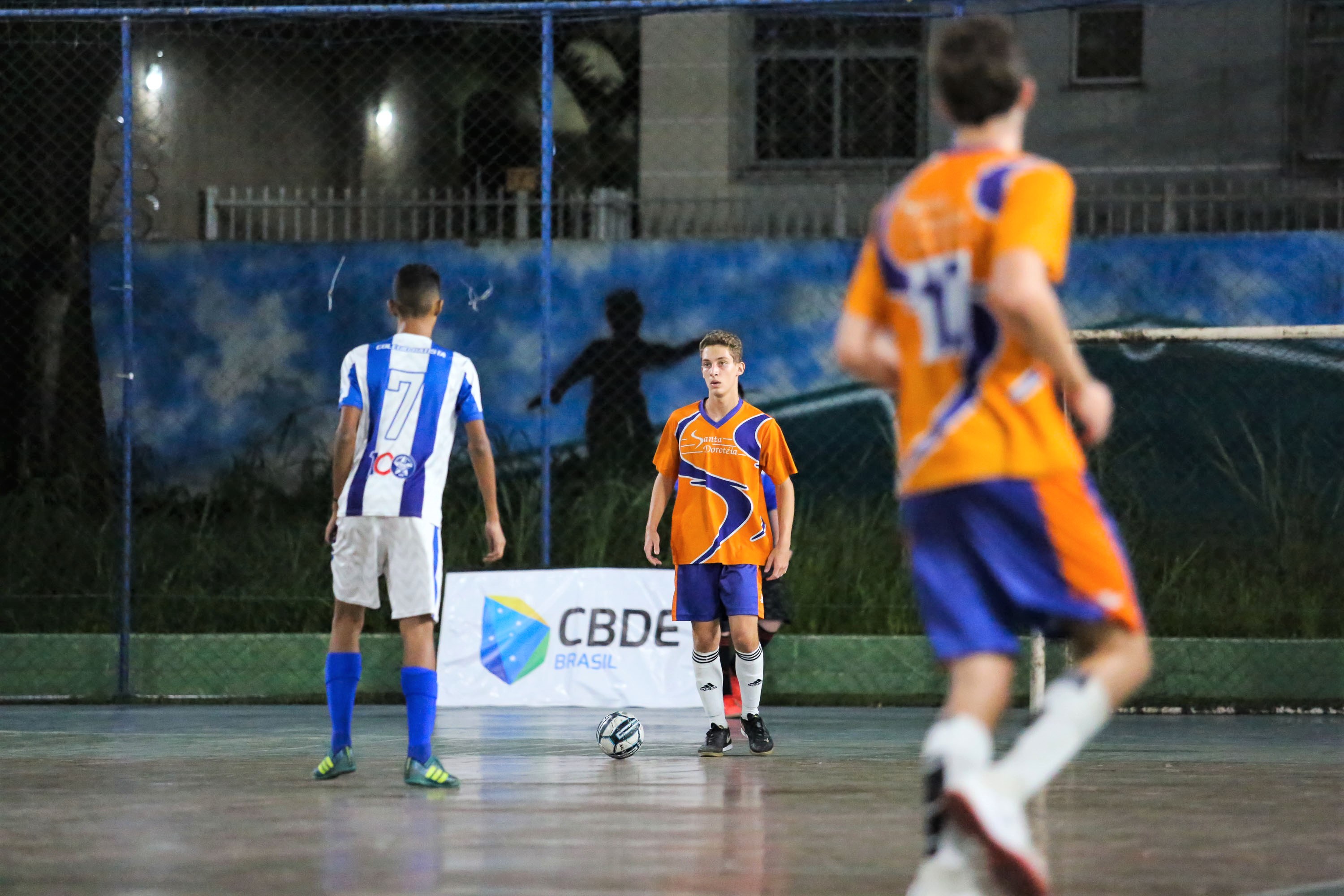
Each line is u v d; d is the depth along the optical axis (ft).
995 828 26.73
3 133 126.11
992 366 29.48
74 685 103.45
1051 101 168.66
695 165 167.73
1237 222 146.20
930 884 27.91
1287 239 123.75
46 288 126.62
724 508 71.67
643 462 127.34
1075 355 28.81
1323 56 162.30
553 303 128.77
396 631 110.42
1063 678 29.37
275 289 128.36
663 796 55.01
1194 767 66.54
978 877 32.78
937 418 29.73
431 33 155.94
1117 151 167.43
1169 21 165.99
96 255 127.85
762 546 72.08
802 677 102.68
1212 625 109.09
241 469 127.13
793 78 165.99
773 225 164.55
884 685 102.06
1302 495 117.80
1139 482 120.16
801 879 37.78
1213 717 94.79
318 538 119.75
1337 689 98.94
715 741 70.79
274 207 144.56
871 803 53.01
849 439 125.49
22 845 43.09
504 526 122.21
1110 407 29.48
